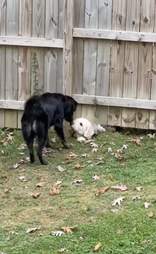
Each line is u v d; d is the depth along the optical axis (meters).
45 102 8.00
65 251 5.33
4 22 9.10
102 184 7.03
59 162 7.94
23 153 8.30
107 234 5.63
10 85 9.31
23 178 7.33
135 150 8.30
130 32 8.77
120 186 6.90
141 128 9.16
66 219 6.07
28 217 6.17
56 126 8.39
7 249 5.43
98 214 6.16
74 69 9.12
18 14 9.03
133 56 8.90
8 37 9.05
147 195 6.63
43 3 8.93
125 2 8.77
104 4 8.84
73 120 8.97
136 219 5.95
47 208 6.40
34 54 9.12
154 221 5.89
